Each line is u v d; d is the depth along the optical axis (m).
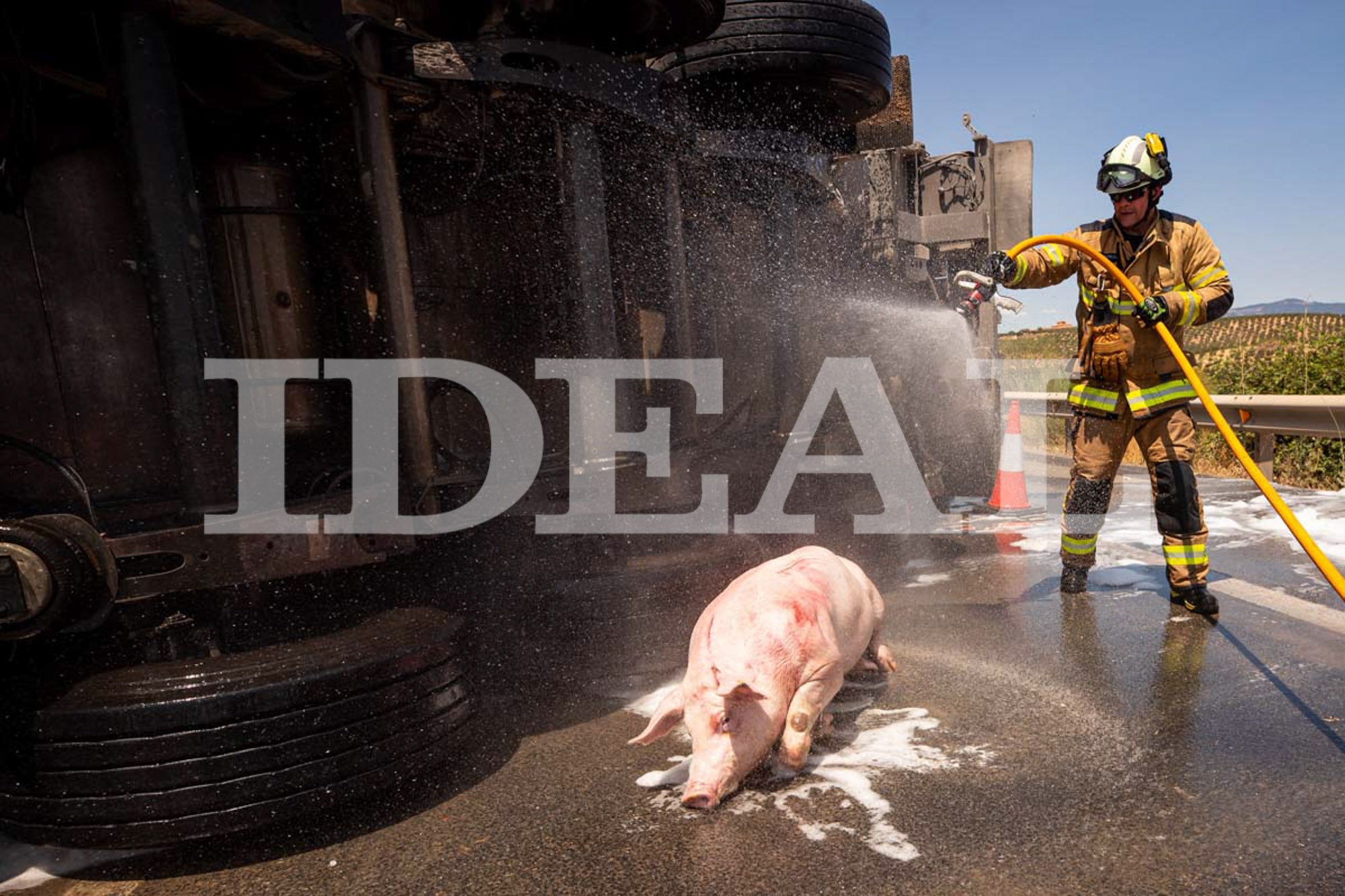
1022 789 2.55
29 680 2.50
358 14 3.59
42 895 2.33
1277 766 2.59
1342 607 4.11
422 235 4.09
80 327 2.98
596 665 3.82
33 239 2.88
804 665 2.70
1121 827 2.31
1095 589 4.67
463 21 4.21
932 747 2.88
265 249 3.50
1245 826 2.28
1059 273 4.50
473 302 4.24
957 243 7.52
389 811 2.67
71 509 2.90
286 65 3.06
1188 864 2.12
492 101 3.97
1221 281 4.01
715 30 4.74
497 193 4.29
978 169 7.45
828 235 6.68
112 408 3.06
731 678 2.56
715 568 4.66
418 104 3.60
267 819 2.37
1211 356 10.18
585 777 2.82
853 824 2.41
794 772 2.75
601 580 4.21
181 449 2.71
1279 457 7.77
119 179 3.06
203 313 2.73
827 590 3.04
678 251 4.98
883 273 7.18
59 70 2.75
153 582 2.55
